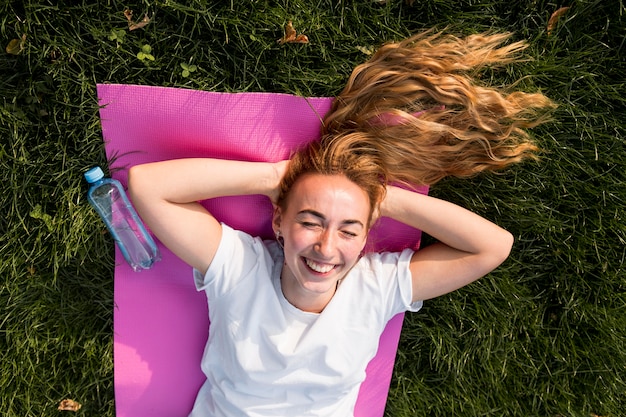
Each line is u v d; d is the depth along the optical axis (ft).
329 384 5.56
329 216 4.82
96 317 6.15
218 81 5.57
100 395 6.36
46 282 5.92
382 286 5.43
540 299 6.30
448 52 5.32
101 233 5.81
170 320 6.18
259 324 5.38
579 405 6.41
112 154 5.60
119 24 5.37
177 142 5.62
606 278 6.07
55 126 5.52
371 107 5.42
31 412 6.20
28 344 6.07
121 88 5.39
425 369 6.52
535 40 5.64
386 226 5.94
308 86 5.60
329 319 5.38
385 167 5.48
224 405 5.74
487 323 6.24
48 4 5.23
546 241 6.08
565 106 5.75
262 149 5.67
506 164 5.62
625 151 5.80
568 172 5.89
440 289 5.44
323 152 5.16
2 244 5.78
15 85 5.44
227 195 5.27
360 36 5.58
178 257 5.68
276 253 5.72
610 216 5.94
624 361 6.24
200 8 5.31
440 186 5.92
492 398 6.46
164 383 6.34
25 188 5.63
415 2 5.57
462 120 5.47
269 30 5.42
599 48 5.73
